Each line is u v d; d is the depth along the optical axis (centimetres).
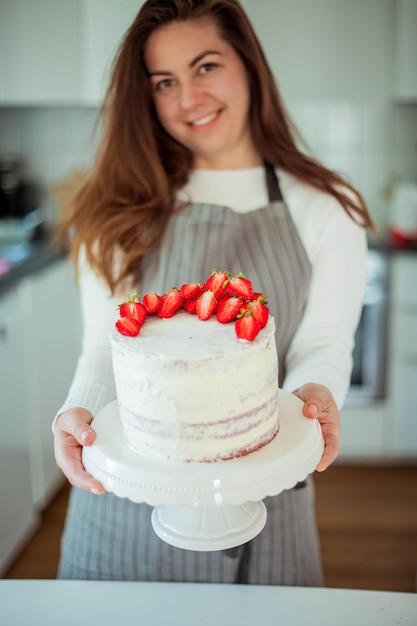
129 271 146
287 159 152
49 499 286
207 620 99
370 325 301
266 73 146
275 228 147
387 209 344
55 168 355
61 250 297
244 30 141
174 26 136
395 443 314
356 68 301
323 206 148
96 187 154
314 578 144
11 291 248
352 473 315
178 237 149
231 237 147
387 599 103
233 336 96
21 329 254
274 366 98
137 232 148
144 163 150
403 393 308
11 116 350
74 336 317
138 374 92
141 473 91
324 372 129
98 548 139
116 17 302
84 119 349
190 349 92
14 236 312
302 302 146
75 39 306
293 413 106
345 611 100
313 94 304
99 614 101
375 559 252
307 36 299
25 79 310
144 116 147
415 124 336
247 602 102
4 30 306
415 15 292
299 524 139
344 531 271
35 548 257
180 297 104
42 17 304
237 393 92
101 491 95
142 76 145
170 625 98
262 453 95
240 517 102
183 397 91
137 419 95
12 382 245
